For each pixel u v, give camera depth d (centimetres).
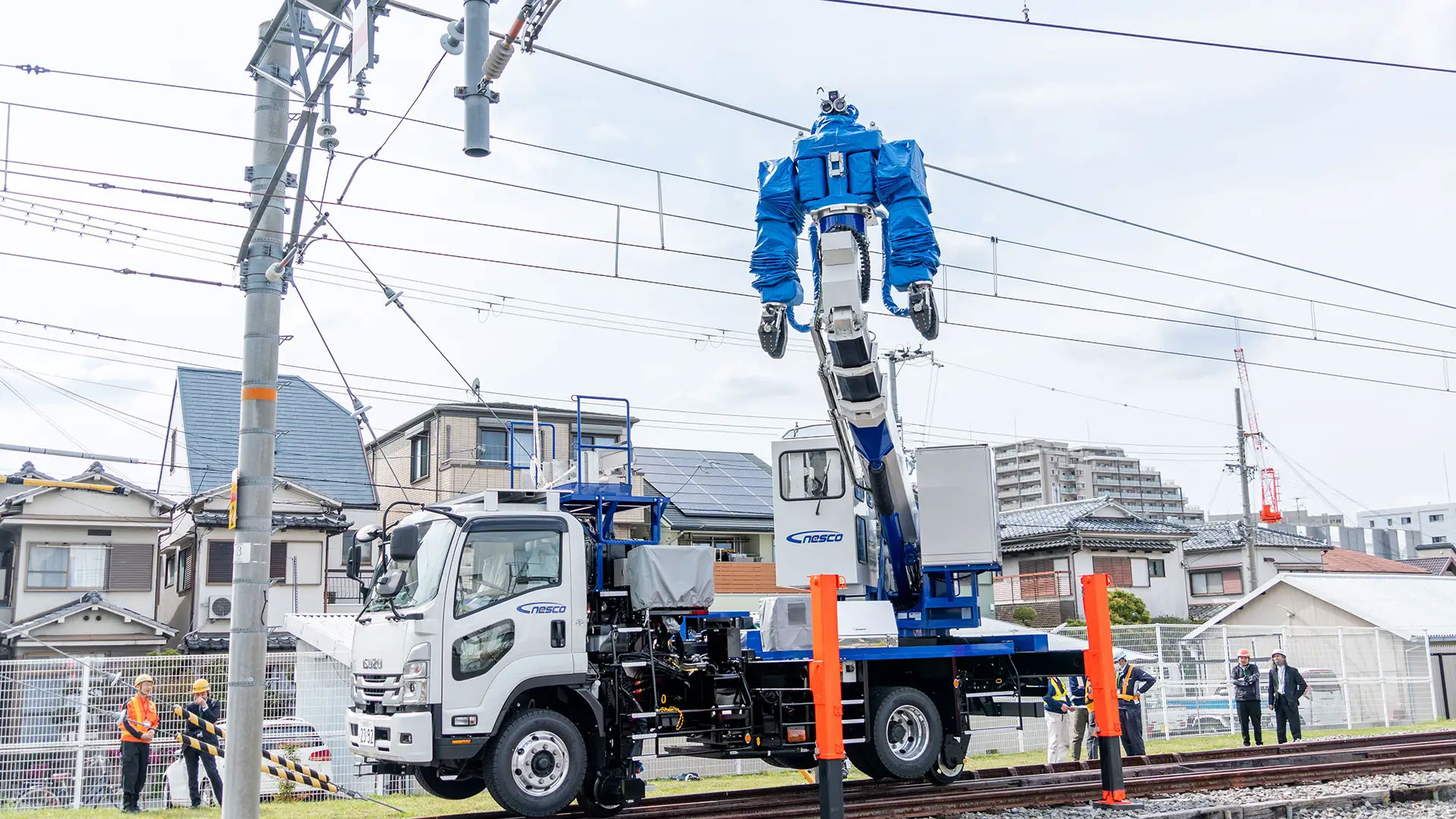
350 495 3152
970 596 1276
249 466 1015
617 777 1080
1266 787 1241
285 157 930
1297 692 1772
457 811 1205
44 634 2619
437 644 995
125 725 1216
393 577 1012
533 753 1017
